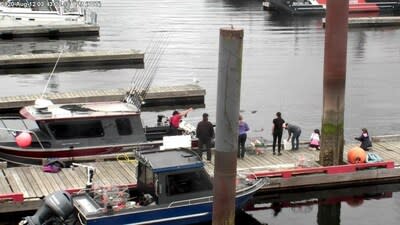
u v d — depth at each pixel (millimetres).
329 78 24953
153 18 74312
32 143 25297
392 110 37969
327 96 25125
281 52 55344
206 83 44031
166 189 20188
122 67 49562
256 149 26594
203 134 25109
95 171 24031
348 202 24188
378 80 45375
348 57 53812
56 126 25453
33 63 48219
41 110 26109
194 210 20422
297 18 77000
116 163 25281
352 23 70250
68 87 42531
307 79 45469
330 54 24812
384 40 62656
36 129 26203
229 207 18688
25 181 22953
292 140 27109
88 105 27250
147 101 38250
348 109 38031
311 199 24484
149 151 21719
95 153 25812
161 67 48969
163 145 23656
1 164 24250
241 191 21547
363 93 41656
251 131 33156
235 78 17969
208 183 20688
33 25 62406
